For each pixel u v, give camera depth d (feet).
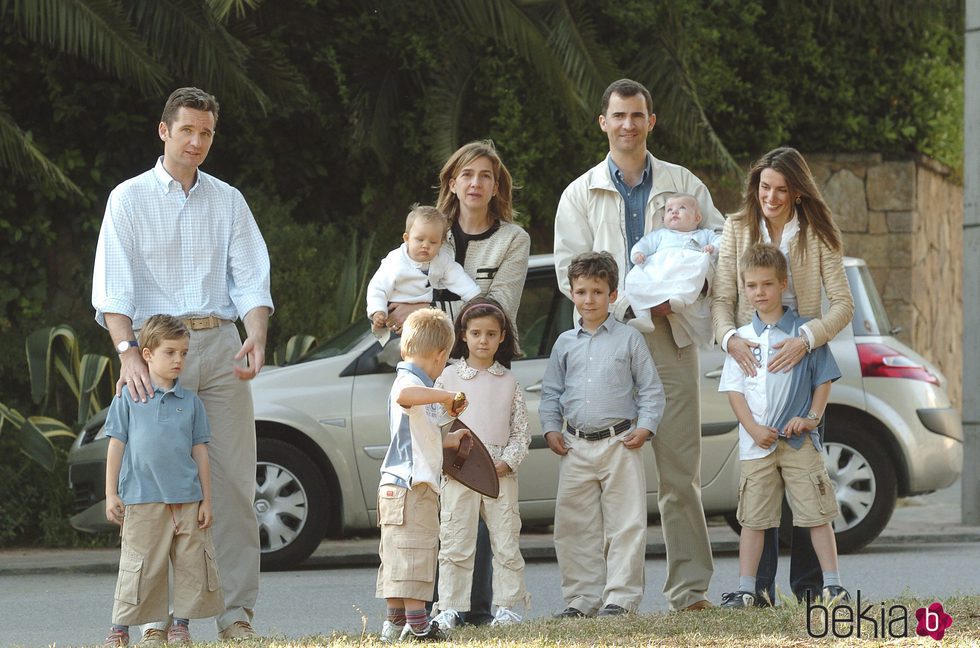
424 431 57.26
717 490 96.73
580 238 69.62
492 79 145.79
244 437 64.85
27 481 118.93
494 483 59.82
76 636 70.90
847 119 164.86
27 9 117.08
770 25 164.55
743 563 66.13
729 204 162.09
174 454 60.29
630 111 67.87
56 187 130.00
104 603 83.35
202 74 125.70
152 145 139.85
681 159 155.53
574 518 67.21
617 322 67.82
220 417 64.18
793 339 65.36
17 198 134.72
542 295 95.71
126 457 60.49
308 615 76.54
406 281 65.67
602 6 142.51
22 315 134.51
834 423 99.91
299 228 135.74
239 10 117.80
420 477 56.70
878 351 101.09
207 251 64.49
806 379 65.92
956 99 177.68
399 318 65.51
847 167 165.78
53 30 118.11
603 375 66.64
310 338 121.29
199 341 63.77
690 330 67.97
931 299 175.42
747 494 66.39
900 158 166.91
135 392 60.70
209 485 61.46
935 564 94.27
